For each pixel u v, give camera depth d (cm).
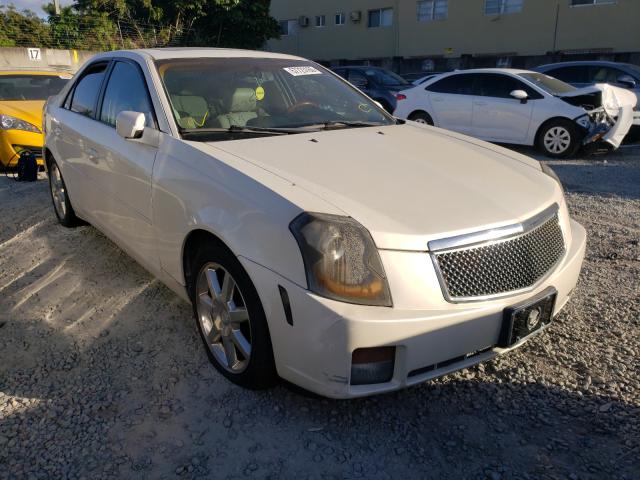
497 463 223
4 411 256
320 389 222
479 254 232
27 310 355
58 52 1805
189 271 291
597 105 874
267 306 228
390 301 215
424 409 256
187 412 254
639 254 438
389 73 1388
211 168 265
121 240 361
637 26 2070
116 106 365
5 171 741
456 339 225
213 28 2430
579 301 357
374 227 220
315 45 3145
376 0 2820
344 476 217
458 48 2567
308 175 256
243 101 342
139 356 300
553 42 2281
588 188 675
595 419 248
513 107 921
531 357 296
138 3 2228
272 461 225
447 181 269
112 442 236
